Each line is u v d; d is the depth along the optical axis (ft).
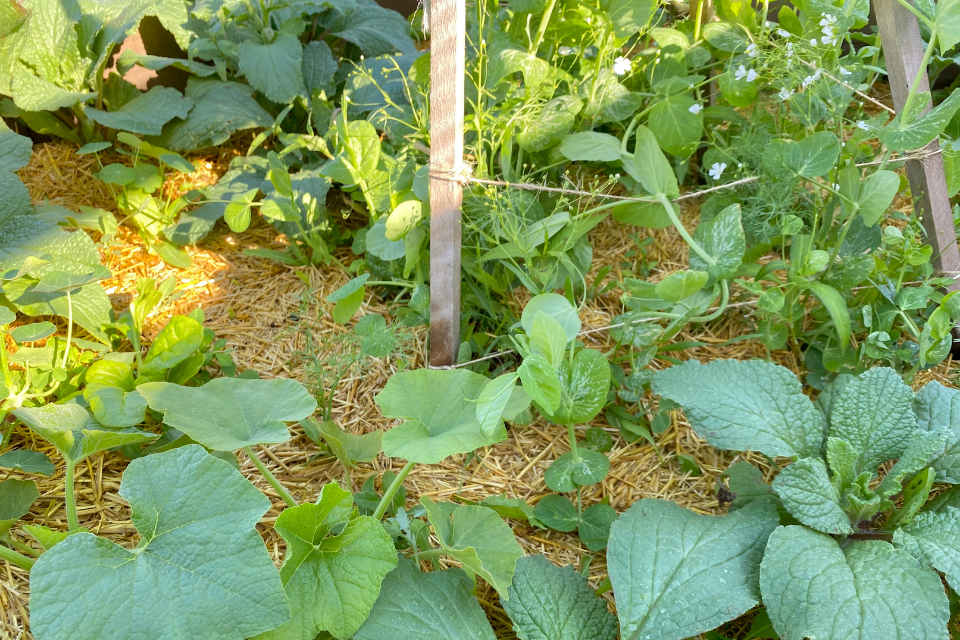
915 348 6.02
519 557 4.49
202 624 3.39
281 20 9.43
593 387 5.20
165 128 8.29
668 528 4.67
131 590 3.43
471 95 7.61
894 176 5.64
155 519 3.67
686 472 5.76
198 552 3.58
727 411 5.14
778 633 4.01
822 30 6.59
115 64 8.86
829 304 5.78
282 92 8.13
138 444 5.48
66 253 6.48
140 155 8.54
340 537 4.07
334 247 7.86
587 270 7.21
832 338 6.46
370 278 7.33
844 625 3.91
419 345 6.66
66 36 7.93
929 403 5.24
